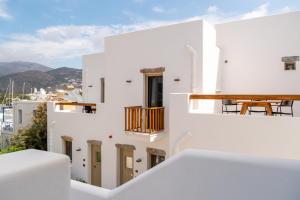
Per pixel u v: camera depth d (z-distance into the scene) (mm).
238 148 5105
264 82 9461
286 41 9086
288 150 4586
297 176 1465
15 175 1143
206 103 8281
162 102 8391
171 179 1903
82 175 10258
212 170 1729
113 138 9352
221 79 10250
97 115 9812
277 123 4703
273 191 1525
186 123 5824
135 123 8039
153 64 8555
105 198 2289
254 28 9672
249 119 4996
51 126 11352
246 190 1607
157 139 7754
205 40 7941
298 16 8883
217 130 5383
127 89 9125
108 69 9633
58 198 1332
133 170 8828
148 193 2027
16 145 13312
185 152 1900
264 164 1575
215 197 1716
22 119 16734
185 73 7957
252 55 9703
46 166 1273
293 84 8945
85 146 10164
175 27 8141
